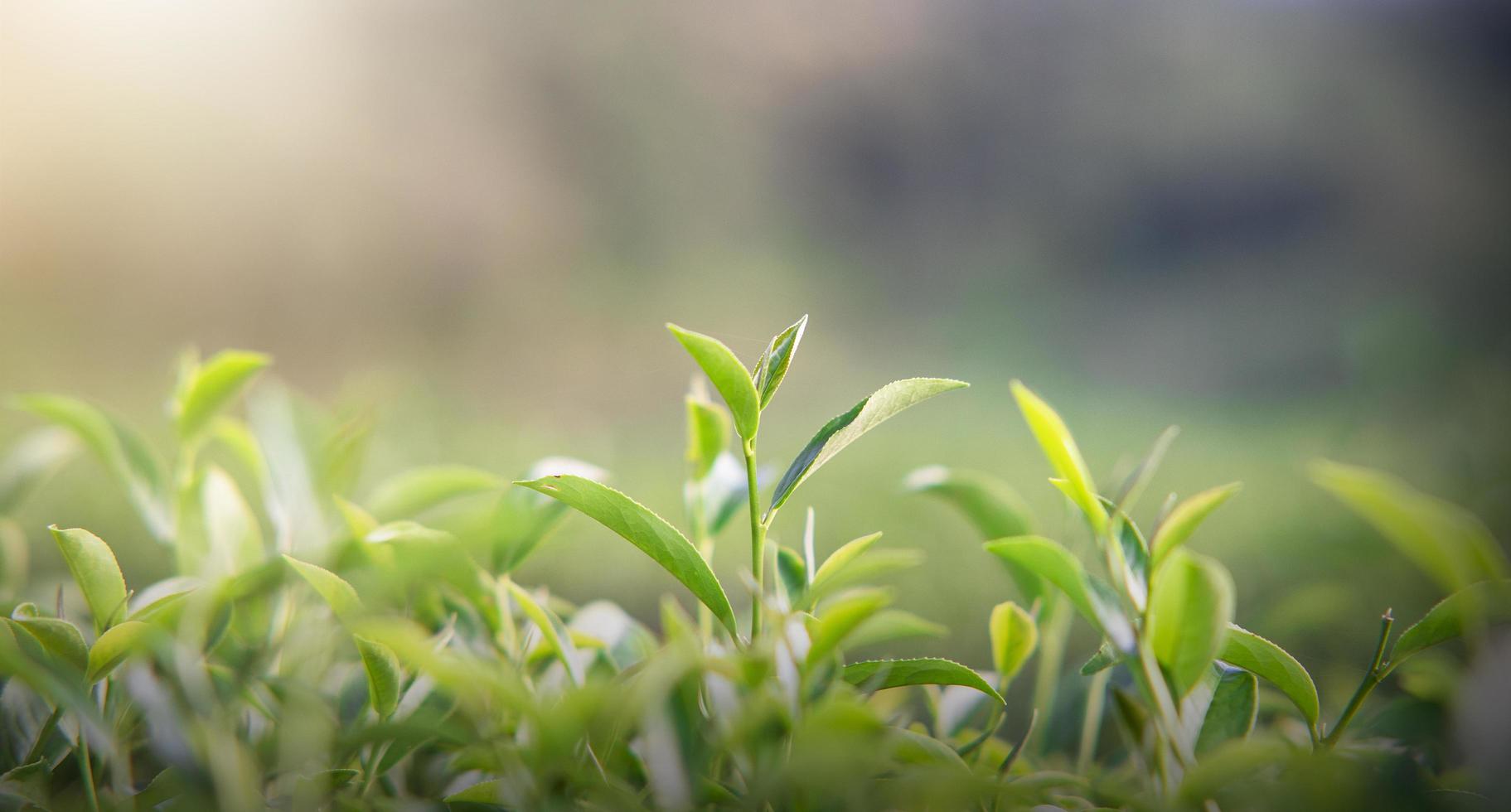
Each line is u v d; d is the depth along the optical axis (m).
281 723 0.67
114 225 6.20
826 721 0.62
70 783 0.68
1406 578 1.08
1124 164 9.29
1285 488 2.99
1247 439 4.30
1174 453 4.00
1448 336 3.68
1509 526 1.50
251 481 2.26
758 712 0.62
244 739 0.67
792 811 0.64
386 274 7.07
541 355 6.32
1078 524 0.74
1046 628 0.75
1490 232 7.24
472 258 7.51
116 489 2.08
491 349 6.43
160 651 0.63
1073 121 9.59
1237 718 0.66
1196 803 0.63
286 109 7.12
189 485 0.75
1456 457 2.43
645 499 2.87
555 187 8.31
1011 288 8.23
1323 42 9.09
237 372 0.75
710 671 0.64
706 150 9.01
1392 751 0.67
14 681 0.68
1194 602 0.63
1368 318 5.70
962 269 8.70
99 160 6.23
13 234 5.80
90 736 0.65
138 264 6.23
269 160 6.93
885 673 0.66
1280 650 0.66
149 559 1.58
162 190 6.42
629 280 7.75
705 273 8.05
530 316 6.93
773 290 7.89
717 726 0.64
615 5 8.76
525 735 0.66
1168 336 6.81
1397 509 0.63
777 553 0.70
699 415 0.71
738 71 9.27
